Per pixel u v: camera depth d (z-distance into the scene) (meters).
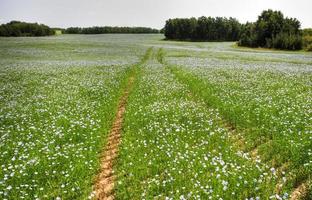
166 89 21.34
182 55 57.19
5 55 54.38
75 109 15.57
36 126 13.06
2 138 11.35
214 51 73.31
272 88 21.58
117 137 12.34
